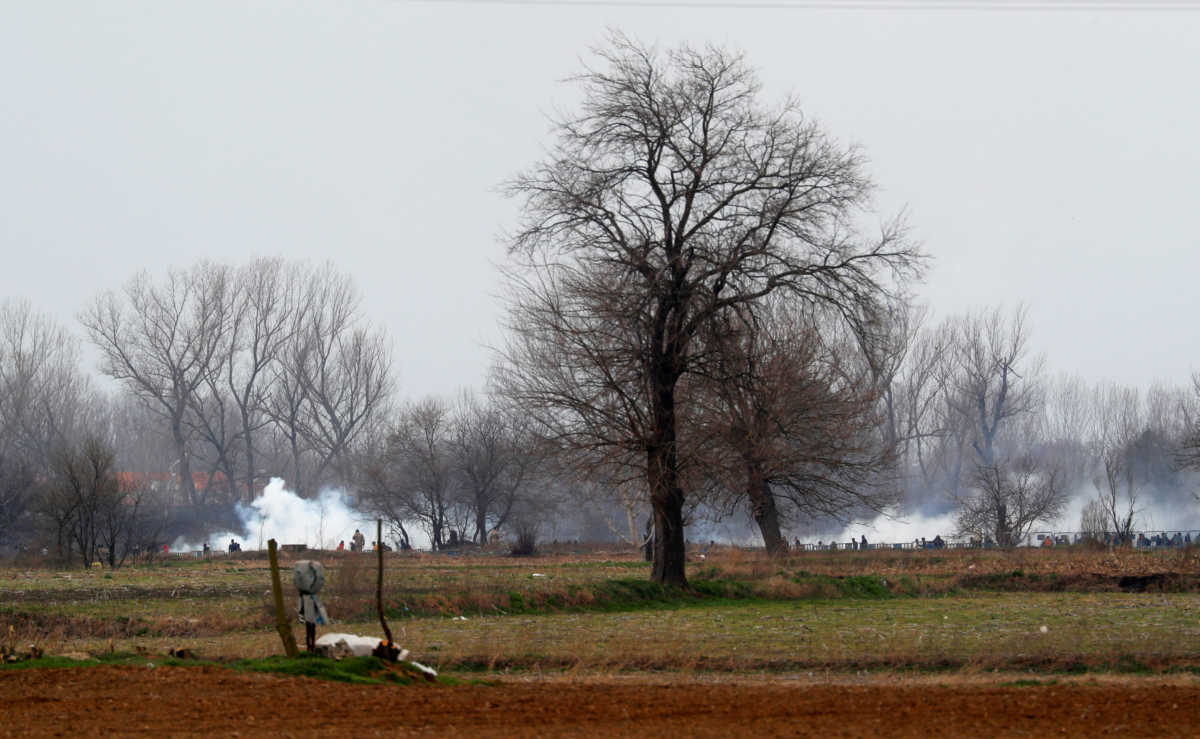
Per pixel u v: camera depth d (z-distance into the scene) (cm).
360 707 3011
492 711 3005
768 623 6122
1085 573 8650
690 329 7675
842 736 2659
